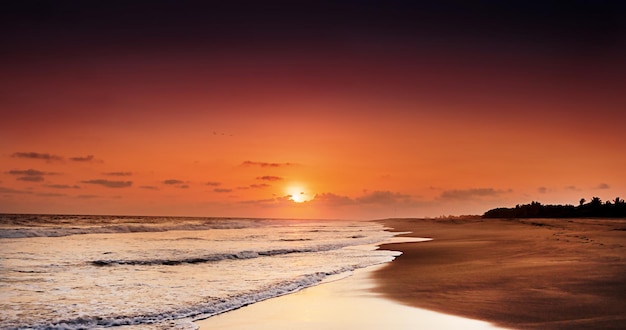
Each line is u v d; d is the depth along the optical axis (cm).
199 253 2383
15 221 6475
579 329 789
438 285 1335
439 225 8438
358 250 2714
